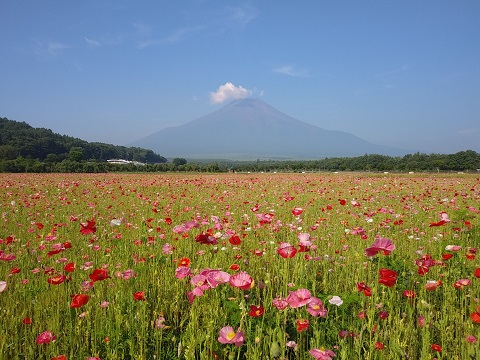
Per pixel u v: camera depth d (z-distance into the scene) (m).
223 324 3.85
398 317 3.90
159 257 5.70
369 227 8.60
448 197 14.70
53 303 4.41
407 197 14.70
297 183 25.89
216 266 5.19
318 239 7.48
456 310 4.22
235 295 4.56
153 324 3.99
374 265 5.49
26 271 5.85
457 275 5.01
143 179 32.81
